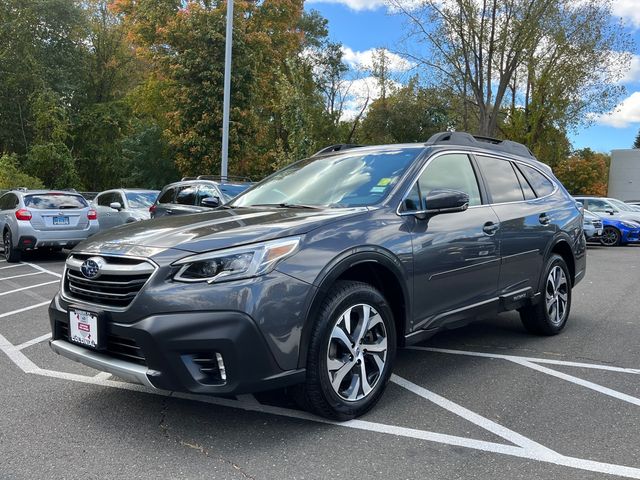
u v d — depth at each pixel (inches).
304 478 111.3
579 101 1064.8
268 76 1028.5
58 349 139.9
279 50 1100.5
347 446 125.2
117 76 1433.3
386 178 163.5
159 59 940.0
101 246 135.9
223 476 112.0
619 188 1578.5
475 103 1039.6
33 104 1146.0
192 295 117.3
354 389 138.5
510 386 165.9
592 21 963.3
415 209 159.2
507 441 128.3
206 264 120.1
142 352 119.1
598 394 159.2
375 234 143.3
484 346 210.8
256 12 1019.3
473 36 962.7
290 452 122.3
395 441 127.8
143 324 117.7
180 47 877.8
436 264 159.2
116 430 134.3
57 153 1103.6
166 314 117.1
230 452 122.4
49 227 471.8
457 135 192.2
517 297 196.7
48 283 366.9
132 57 1422.2
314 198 168.6
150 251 125.0
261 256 122.6
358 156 184.2
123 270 125.3
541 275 211.2
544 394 159.2
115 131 1328.7
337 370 133.6
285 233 129.3
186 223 144.8
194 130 876.6
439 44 978.7
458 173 182.1
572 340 219.6
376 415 143.2
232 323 117.0
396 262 146.3
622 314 269.4
